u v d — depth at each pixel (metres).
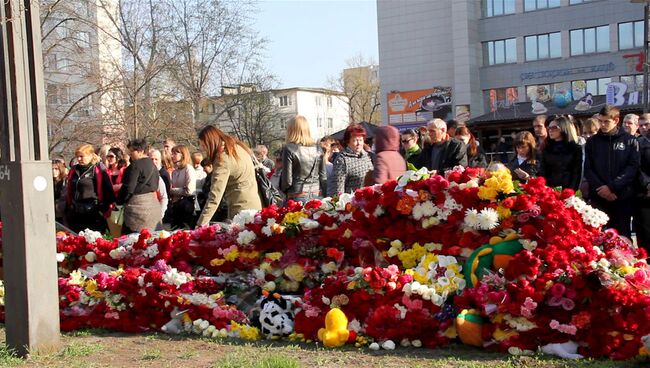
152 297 7.01
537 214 5.95
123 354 6.04
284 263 7.11
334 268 7.00
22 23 5.79
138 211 10.44
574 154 9.34
